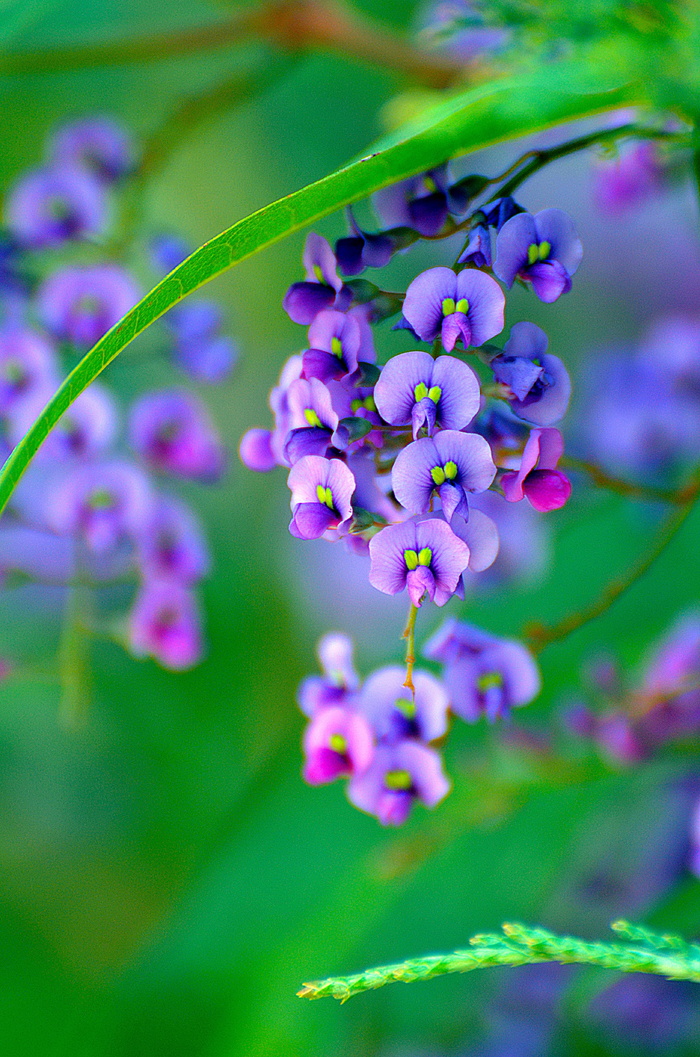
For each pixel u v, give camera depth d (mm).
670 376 709
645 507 663
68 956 818
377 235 464
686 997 625
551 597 672
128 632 576
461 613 688
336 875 579
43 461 566
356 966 576
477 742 580
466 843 584
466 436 456
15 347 559
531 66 481
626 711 559
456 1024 654
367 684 486
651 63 458
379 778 482
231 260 448
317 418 462
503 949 454
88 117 825
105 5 832
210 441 576
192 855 856
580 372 828
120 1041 572
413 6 773
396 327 463
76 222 581
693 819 584
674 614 649
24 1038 724
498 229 462
